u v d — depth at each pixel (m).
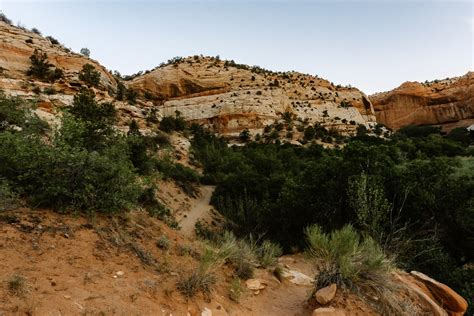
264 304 4.38
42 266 3.05
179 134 51.41
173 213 20.89
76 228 4.13
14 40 46.25
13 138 4.61
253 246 6.60
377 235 7.48
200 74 94.56
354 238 4.78
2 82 31.97
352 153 11.63
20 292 2.48
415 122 109.19
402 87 118.81
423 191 9.40
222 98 83.44
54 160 4.45
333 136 71.06
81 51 68.38
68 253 3.49
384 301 4.20
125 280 3.33
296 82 105.56
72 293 2.75
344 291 4.23
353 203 8.97
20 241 3.37
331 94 102.19
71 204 4.57
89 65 46.62
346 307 3.93
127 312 2.74
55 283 2.81
